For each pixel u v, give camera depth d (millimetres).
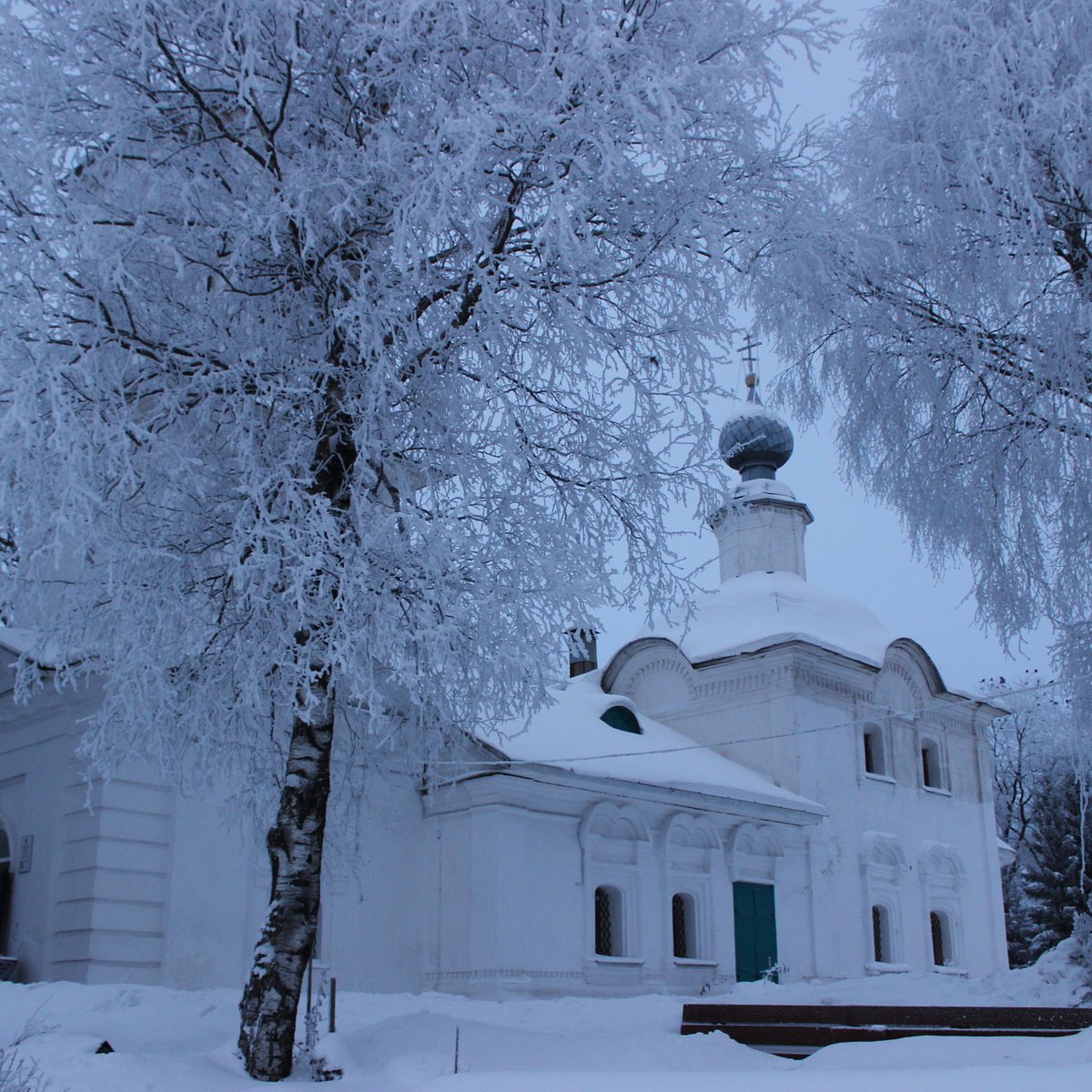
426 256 9008
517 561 9133
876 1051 9258
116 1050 8781
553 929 20062
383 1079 8164
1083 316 12070
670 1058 9188
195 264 9492
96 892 15688
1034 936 36656
